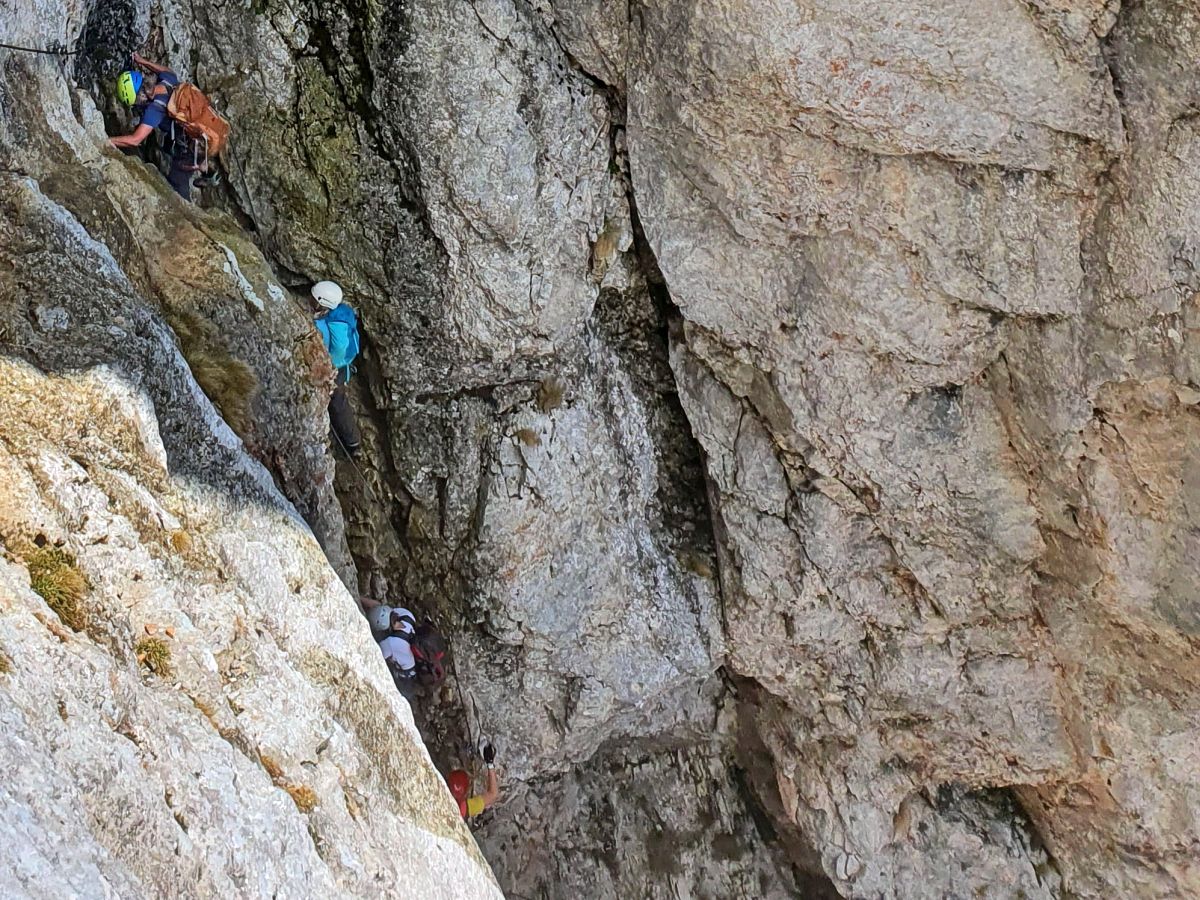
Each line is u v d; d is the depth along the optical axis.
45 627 3.33
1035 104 6.54
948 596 8.71
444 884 4.51
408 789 4.78
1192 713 8.14
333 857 3.88
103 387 4.32
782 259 7.91
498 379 8.56
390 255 8.02
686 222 8.04
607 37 7.56
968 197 7.07
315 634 4.88
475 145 7.60
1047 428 7.57
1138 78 6.30
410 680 8.52
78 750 3.04
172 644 3.84
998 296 7.30
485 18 7.38
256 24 7.46
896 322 7.67
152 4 7.07
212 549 4.49
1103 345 7.04
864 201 7.35
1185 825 8.57
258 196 7.84
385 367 8.39
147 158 6.77
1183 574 7.40
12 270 4.33
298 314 6.39
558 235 8.10
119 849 2.98
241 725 3.94
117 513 4.03
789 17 6.62
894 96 6.77
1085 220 6.88
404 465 8.64
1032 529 8.20
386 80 7.56
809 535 8.88
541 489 8.66
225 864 3.34
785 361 8.27
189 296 5.73
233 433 5.20
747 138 7.37
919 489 8.32
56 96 5.38
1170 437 7.05
